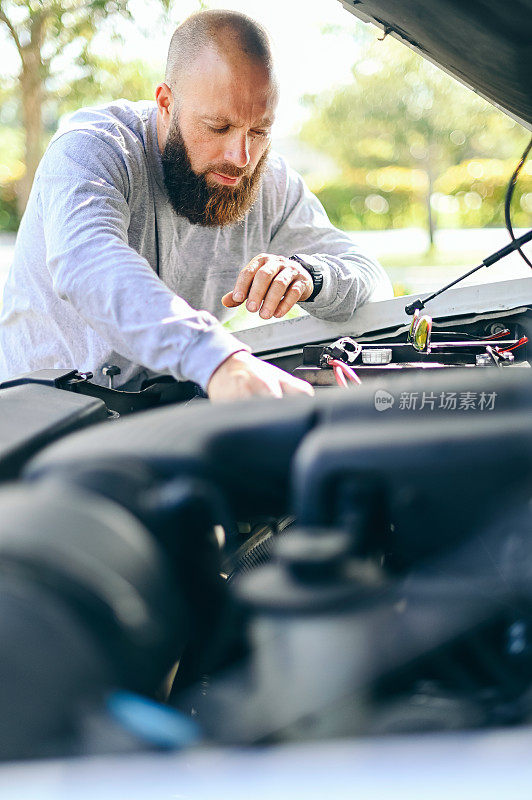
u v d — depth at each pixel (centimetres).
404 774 45
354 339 153
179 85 144
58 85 629
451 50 135
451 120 1153
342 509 61
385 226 1444
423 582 62
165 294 113
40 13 556
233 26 138
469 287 145
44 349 171
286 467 65
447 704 59
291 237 189
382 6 130
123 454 64
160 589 56
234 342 103
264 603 57
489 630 62
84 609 51
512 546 62
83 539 54
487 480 62
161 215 165
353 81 1187
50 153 152
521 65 126
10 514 55
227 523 65
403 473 62
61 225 134
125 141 156
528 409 66
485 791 44
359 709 57
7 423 83
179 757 50
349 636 57
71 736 52
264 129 147
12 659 51
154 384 145
